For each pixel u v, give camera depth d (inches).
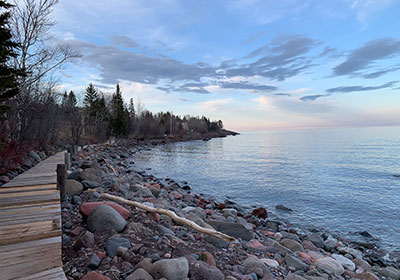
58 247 141.1
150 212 255.6
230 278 153.1
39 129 724.7
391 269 265.0
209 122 6904.5
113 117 2486.5
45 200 223.1
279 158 1553.9
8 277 111.6
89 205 222.1
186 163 1264.8
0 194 247.1
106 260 151.8
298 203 577.0
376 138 4493.1
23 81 547.8
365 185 773.3
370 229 421.1
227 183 793.6
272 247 258.2
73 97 1422.2
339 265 239.1
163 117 4308.6
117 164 1007.6
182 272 140.3
